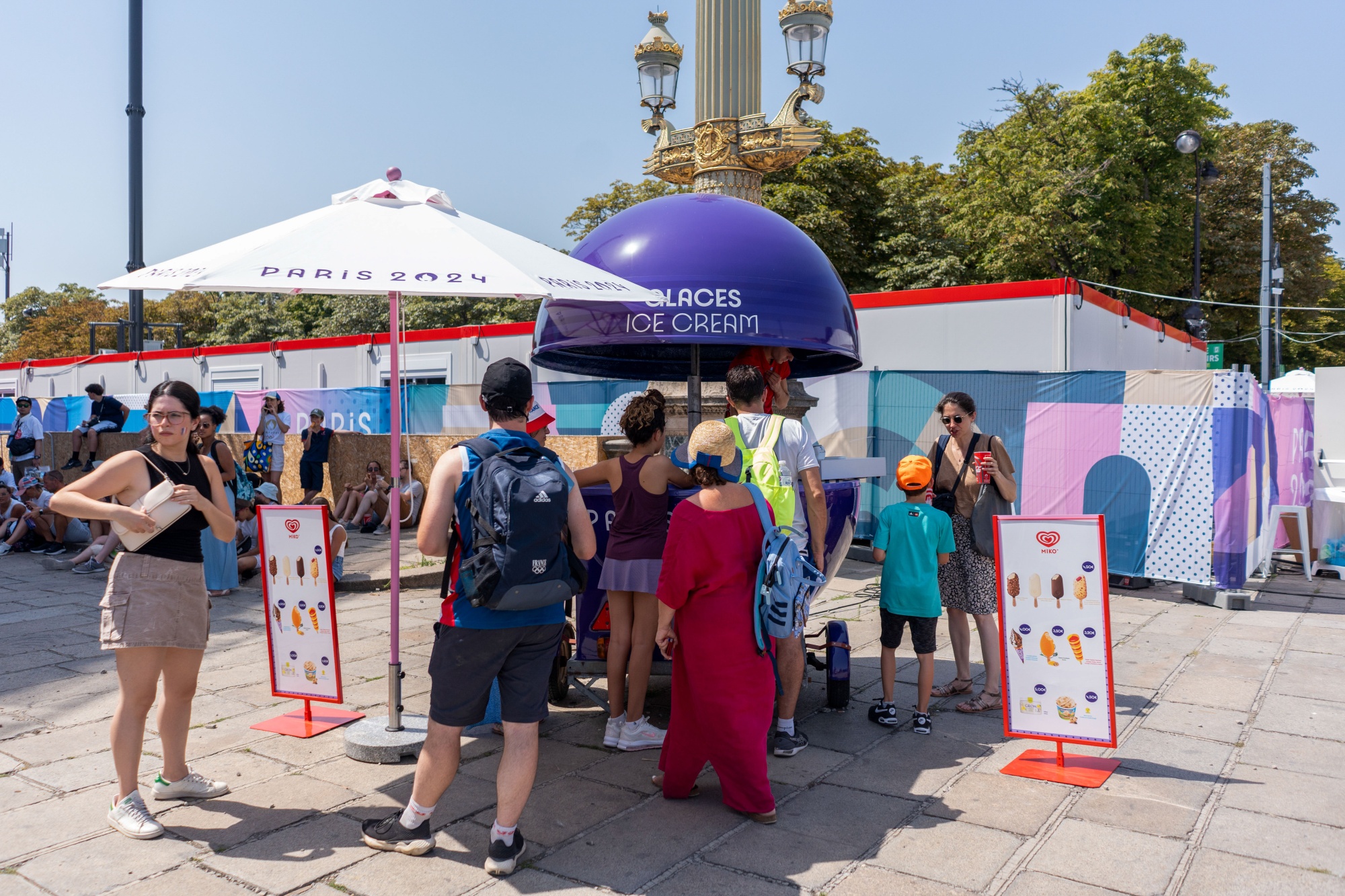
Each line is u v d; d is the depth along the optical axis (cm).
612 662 437
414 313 4109
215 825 349
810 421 1105
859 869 315
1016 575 409
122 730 339
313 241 372
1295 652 627
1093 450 874
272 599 460
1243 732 463
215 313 5784
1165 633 688
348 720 470
